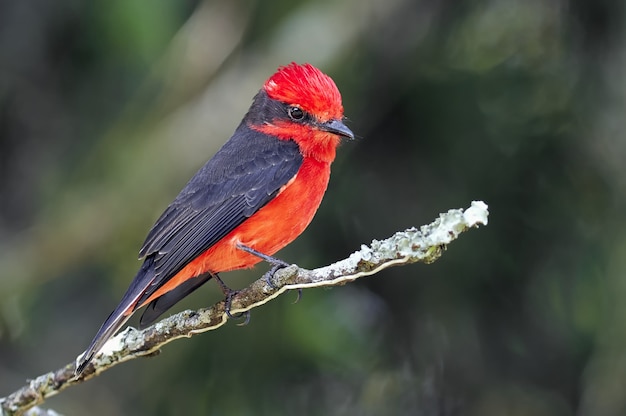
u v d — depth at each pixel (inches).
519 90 492.4
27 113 535.2
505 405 488.1
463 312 489.7
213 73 523.2
